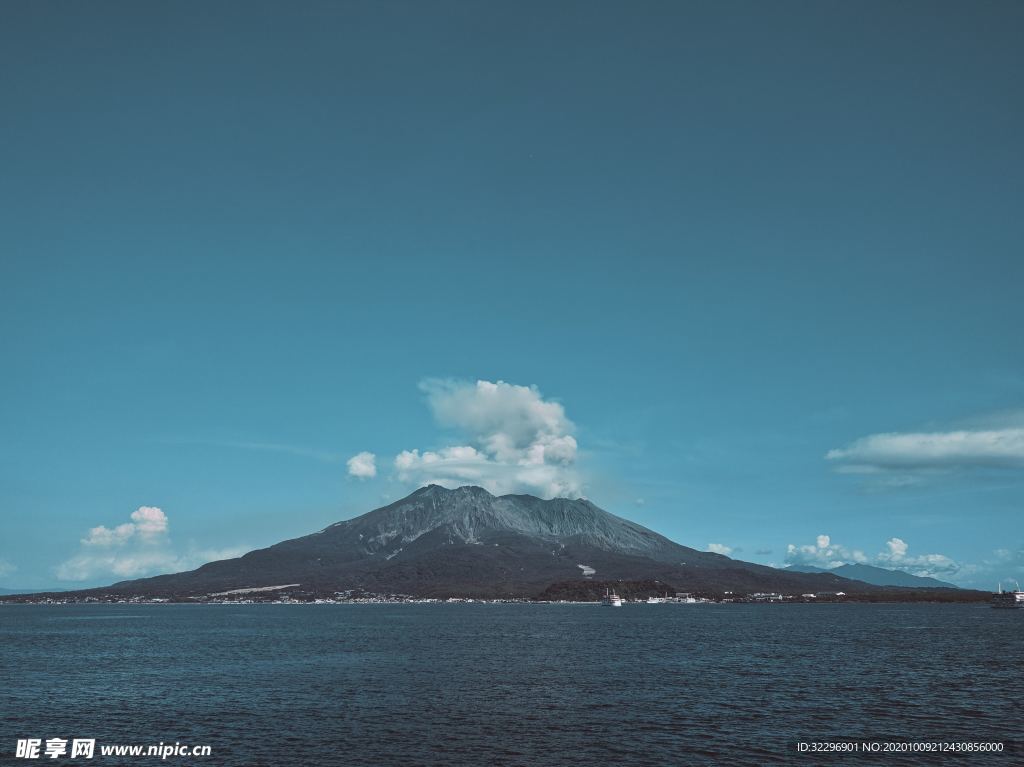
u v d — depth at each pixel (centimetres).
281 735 7094
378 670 12056
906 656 14288
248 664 13062
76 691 9819
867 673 11531
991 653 14862
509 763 6150
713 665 12762
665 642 18262
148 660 13900
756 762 6169
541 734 7119
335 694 9450
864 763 6147
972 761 6209
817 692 9569
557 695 9344
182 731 7269
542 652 15400
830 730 7275
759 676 11200
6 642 19038
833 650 15775
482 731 7238
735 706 8538
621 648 16412
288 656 14588
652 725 7500
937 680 10681
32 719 7881
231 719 7819
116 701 8988
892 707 8481
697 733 7162
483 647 16725
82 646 17550
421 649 16200
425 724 7550
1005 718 7844
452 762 6178
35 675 11569
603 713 8119
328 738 6969
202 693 9569
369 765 6094
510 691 9675
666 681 10638
